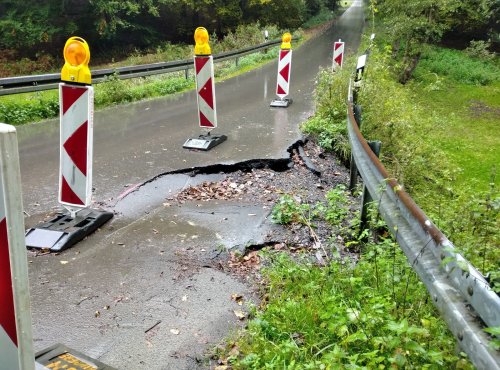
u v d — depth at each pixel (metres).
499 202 4.35
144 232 4.92
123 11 31.34
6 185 1.64
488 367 1.82
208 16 37.19
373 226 4.54
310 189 6.59
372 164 4.27
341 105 9.65
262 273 4.16
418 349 2.34
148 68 14.88
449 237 3.95
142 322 3.45
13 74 26.09
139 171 6.72
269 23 40.34
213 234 4.95
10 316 1.82
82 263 4.25
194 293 3.86
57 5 28.14
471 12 28.30
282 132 9.09
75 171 4.72
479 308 2.00
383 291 3.37
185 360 3.07
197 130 9.36
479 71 28.47
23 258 1.74
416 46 23.50
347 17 56.31
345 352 2.70
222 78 18.31
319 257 4.57
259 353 3.04
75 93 4.49
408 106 10.46
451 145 12.82
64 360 2.92
